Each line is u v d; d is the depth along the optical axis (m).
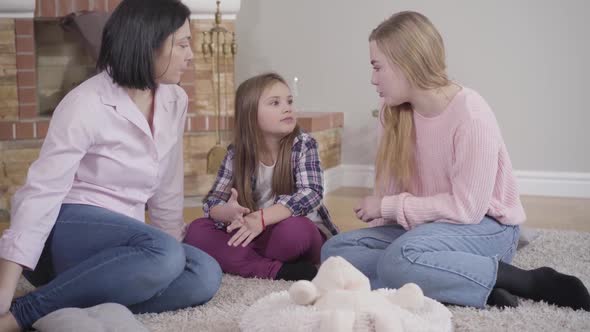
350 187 3.82
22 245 1.46
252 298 1.75
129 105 1.66
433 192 1.88
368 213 1.90
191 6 3.30
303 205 2.04
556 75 3.48
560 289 1.65
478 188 1.74
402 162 1.89
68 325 1.34
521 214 1.85
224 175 2.19
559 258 2.16
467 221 1.75
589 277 1.95
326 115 3.53
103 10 3.19
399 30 1.78
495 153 1.75
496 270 1.64
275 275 1.95
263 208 2.17
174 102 1.82
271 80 2.12
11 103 3.04
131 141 1.68
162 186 1.91
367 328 1.25
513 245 1.85
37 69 3.51
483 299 1.63
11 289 1.44
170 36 1.62
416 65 1.77
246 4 3.91
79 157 1.57
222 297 1.77
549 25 3.46
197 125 3.34
